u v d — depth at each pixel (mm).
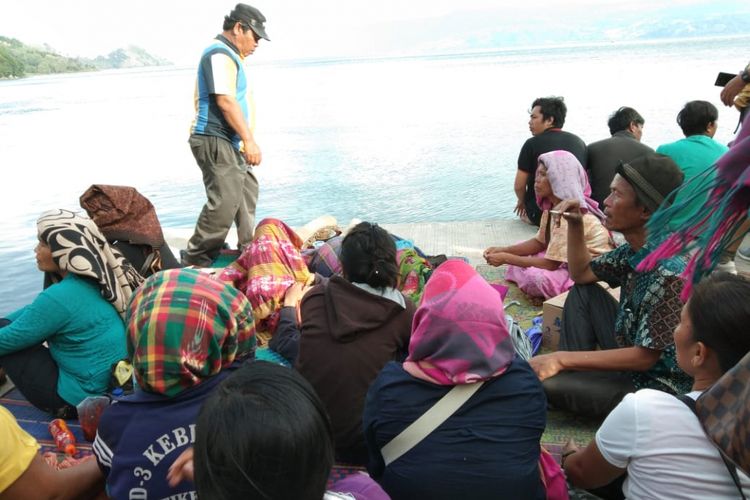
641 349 2604
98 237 3328
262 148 13891
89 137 17875
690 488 1662
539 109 5754
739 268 4371
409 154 12320
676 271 2496
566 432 3012
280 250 4219
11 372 3264
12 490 1893
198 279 2119
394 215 8234
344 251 2855
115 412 1996
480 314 2004
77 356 3199
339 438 2775
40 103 35781
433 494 1944
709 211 1850
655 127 12641
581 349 3178
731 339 1734
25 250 7113
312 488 1067
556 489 2188
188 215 8797
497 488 1916
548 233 4332
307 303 2908
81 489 2055
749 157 1695
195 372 1995
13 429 1917
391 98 24281
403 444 1988
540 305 4352
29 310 3076
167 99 33344
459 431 1955
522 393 2002
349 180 10320
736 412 1565
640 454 1751
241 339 2209
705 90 18500
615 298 3420
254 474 1016
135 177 11508
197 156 5238
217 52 5082
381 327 2764
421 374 2016
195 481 1069
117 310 3297
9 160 14094
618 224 2799
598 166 5438
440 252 5504
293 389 1099
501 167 10617
